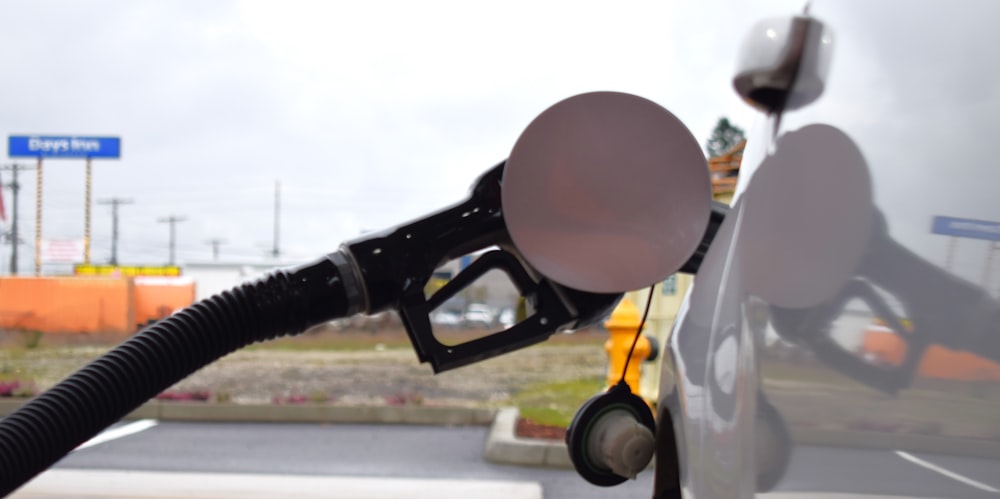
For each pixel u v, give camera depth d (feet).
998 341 2.31
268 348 67.31
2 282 71.77
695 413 4.25
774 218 3.76
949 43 2.78
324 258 4.62
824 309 3.14
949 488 2.46
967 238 2.46
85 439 4.25
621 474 4.79
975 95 2.57
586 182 4.39
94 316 73.97
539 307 4.66
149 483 19.51
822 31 3.71
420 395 35.09
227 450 24.14
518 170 4.38
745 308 3.84
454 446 24.66
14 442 4.06
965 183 2.52
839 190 3.23
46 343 72.28
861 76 3.30
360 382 42.22
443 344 4.60
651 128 4.39
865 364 2.86
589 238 4.44
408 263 4.57
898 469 2.66
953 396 2.46
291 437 26.48
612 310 4.76
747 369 3.68
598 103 4.35
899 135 2.92
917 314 2.63
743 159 4.61
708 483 3.97
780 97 4.05
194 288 81.41
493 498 18.08
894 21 3.15
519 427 25.21
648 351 19.17
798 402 3.23
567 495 18.22
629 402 5.00
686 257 4.46
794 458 3.21
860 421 2.85
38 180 164.76
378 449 24.20
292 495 18.34
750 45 4.04
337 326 73.61
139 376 4.31
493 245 4.74
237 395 36.32
